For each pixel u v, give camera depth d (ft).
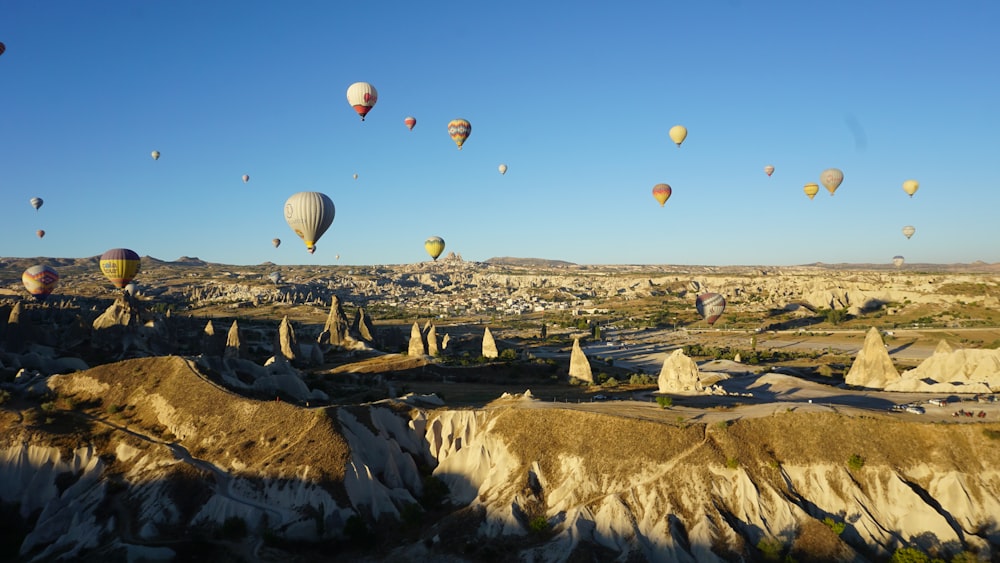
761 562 164.45
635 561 164.76
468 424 220.23
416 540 179.32
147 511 179.52
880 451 188.96
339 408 213.66
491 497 192.54
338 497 184.14
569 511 182.50
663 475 185.47
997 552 165.27
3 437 204.64
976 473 181.78
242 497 185.68
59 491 193.06
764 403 235.61
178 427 214.07
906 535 173.06
